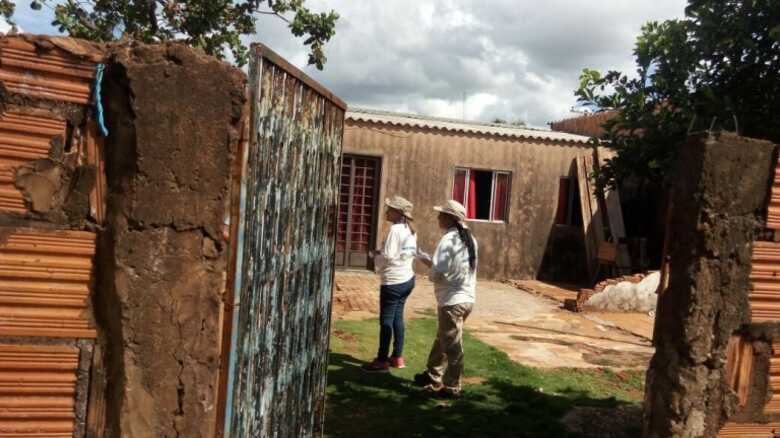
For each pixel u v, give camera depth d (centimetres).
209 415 204
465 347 743
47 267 194
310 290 332
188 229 197
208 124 195
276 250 257
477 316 986
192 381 201
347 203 1355
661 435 288
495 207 1439
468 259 530
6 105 185
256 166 216
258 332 238
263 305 243
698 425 281
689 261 279
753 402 288
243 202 205
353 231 1367
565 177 1463
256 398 243
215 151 197
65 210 193
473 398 548
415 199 1370
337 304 977
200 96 193
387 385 573
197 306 200
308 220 314
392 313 618
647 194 1434
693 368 279
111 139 194
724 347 279
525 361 707
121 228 192
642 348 812
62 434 201
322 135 331
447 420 490
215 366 204
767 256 282
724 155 271
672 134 444
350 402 522
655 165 449
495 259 1438
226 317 206
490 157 1410
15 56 185
